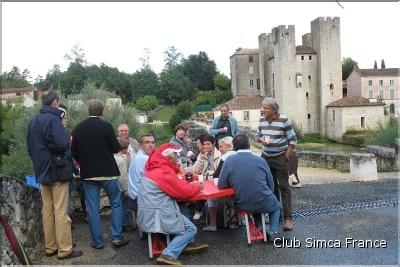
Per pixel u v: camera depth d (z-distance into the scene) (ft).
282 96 223.71
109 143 19.21
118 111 53.16
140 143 21.38
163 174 17.65
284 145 21.27
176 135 27.66
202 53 392.27
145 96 305.32
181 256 18.07
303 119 225.56
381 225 21.22
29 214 18.67
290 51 223.10
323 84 220.84
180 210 19.15
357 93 282.56
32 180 27.45
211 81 387.14
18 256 14.97
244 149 19.19
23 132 55.21
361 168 35.29
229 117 29.12
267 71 257.34
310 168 53.11
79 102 51.03
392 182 33.50
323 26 220.43
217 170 21.77
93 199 19.27
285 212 21.17
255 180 18.58
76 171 21.95
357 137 189.37
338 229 20.89
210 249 18.81
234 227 21.98
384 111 202.39
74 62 311.47
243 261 17.21
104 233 21.90
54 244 18.65
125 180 22.27
